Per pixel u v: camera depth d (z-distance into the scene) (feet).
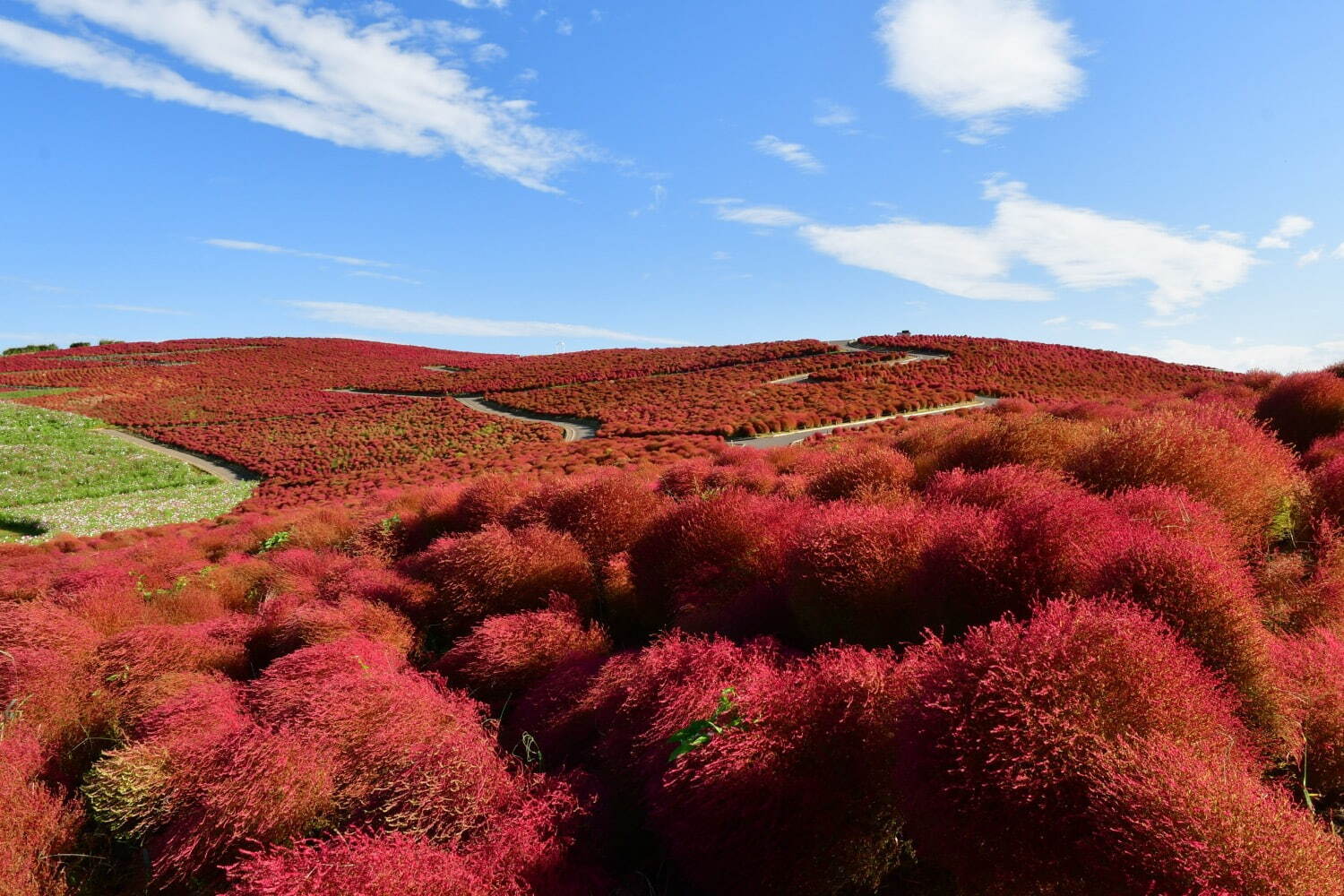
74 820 11.78
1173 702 6.84
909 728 7.36
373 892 7.50
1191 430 13.96
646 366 233.76
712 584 14.92
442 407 197.88
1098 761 6.27
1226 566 9.09
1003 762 6.63
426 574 18.85
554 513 19.70
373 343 346.13
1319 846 5.57
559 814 9.45
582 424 158.10
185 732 12.21
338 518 37.63
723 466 35.24
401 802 9.86
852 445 32.60
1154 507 11.39
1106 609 7.93
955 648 7.73
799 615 12.17
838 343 244.63
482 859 8.50
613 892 9.22
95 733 14.37
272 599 20.42
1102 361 193.16
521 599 16.28
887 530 11.59
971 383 156.76
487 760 10.24
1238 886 5.33
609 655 14.26
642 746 9.85
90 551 61.82
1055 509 10.04
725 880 8.38
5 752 12.58
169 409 210.79
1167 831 5.74
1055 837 6.36
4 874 10.47
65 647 15.89
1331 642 8.80
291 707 11.96
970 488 14.12
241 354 303.07
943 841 7.01
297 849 8.71
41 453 137.80
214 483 131.13
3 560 60.80
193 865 9.89
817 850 8.02
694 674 10.03
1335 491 13.19
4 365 271.90
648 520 17.88
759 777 8.11
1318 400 22.89
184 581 23.57
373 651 13.91
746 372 201.57
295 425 186.50
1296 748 7.82
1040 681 6.84
